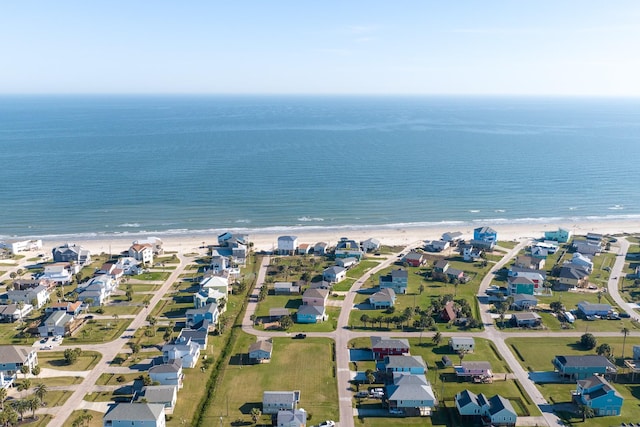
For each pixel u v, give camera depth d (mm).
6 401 103438
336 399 106125
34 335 134750
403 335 135375
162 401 101688
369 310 152250
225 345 130375
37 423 97000
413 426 97500
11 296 152500
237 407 103375
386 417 100312
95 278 165500
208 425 97500
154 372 109875
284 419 95750
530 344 130250
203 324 137000
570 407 103375
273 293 165375
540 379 113750
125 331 137625
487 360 121938
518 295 156125
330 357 123812
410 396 101938
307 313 143875
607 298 161000
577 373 113000
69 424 97000
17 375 113625
